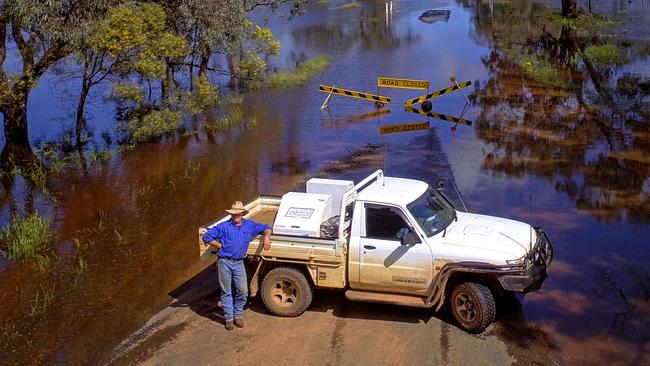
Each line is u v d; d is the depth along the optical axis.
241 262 8.31
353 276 8.45
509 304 8.70
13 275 10.78
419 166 15.23
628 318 8.20
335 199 9.25
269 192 14.09
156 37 19.02
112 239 12.08
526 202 12.49
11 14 16.28
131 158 17.81
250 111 22.66
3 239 12.41
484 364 7.32
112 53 17.66
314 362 7.56
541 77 24.53
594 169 14.27
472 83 24.58
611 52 26.81
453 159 15.63
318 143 18.03
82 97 19.23
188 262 10.84
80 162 17.59
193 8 21.27
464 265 7.84
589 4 39.88
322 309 8.89
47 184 15.82
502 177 14.06
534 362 7.31
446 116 20.09
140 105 20.27
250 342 8.12
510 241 8.20
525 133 17.59
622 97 20.83
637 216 11.56
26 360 8.15
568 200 12.51
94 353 8.18
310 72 28.72
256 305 9.16
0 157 18.08
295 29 44.22
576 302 8.67
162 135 20.14
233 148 18.12
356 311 8.78
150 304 9.42
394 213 8.29
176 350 8.05
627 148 15.65
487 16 45.09
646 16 37.97
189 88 25.48
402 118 20.25
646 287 8.96
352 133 18.88
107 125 21.50
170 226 12.55
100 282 10.28
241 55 27.23
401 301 8.21
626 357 7.35
